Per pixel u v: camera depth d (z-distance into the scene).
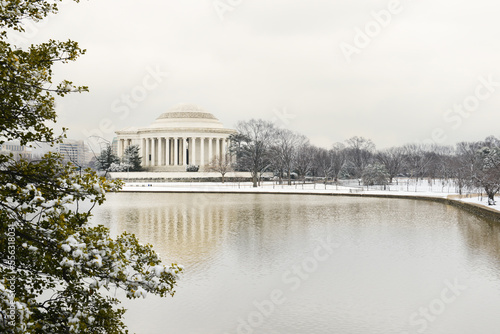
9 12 14.95
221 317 26.64
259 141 144.50
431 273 36.00
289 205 88.81
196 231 55.50
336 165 171.12
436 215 72.62
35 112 15.70
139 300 29.25
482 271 36.69
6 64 14.93
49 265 15.25
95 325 15.63
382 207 85.69
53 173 15.75
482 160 113.75
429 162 177.12
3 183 14.71
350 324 25.69
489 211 65.62
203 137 195.50
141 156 199.75
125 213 73.94
